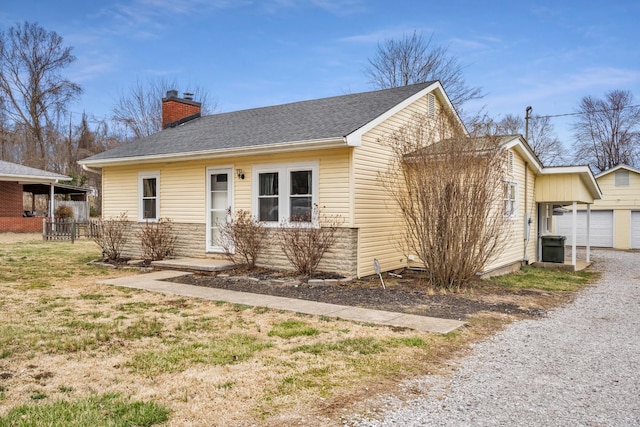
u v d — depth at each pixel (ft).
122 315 21.54
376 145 33.40
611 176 75.41
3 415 10.95
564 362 15.53
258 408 11.62
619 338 18.63
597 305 25.84
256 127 39.70
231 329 19.19
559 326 20.61
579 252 68.44
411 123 36.78
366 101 39.19
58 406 11.47
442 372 14.44
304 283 29.89
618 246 74.74
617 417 11.32
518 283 33.06
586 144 117.80
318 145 30.42
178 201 40.60
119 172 44.88
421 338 17.97
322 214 32.24
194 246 39.63
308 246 32.17
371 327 19.61
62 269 37.17
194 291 27.71
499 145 28.32
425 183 28.55
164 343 17.11
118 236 42.86
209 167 38.42
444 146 28.50
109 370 14.23
